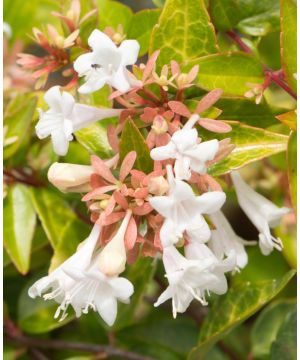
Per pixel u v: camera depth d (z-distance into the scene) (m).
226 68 0.20
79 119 0.18
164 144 0.18
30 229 0.22
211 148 0.17
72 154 0.23
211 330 0.21
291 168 0.18
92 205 0.18
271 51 0.24
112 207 0.17
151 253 0.18
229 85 0.20
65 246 0.21
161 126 0.18
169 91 0.19
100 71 0.17
